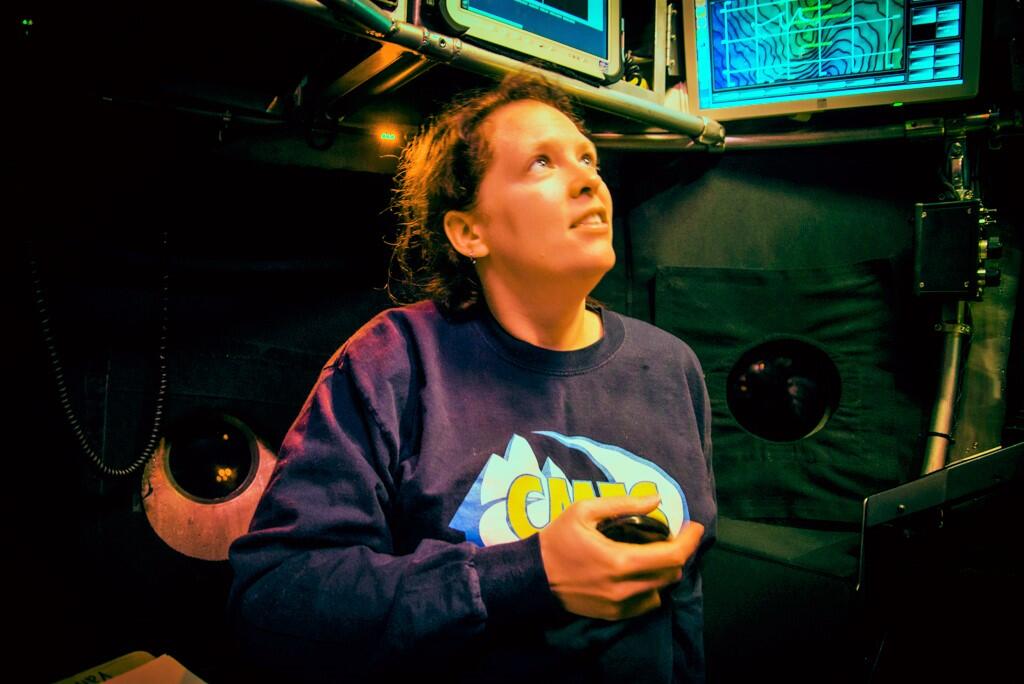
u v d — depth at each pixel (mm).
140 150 1355
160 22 1119
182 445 1372
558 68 1399
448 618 691
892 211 1771
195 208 1397
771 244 1833
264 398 1434
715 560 1480
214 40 1193
